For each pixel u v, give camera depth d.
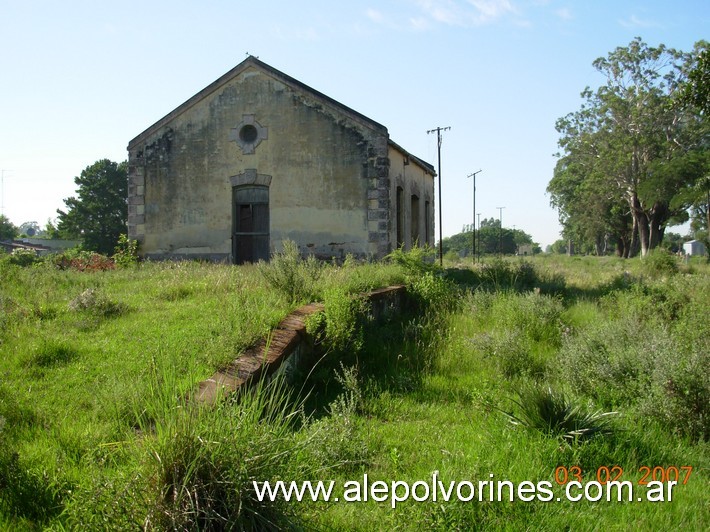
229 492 3.07
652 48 46.41
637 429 5.28
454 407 6.02
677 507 3.99
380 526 3.49
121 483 3.06
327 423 4.72
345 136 16.83
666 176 43.50
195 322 6.93
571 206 59.44
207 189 17.64
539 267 20.88
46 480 3.41
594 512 3.91
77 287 9.80
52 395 4.70
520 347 7.74
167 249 17.80
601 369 6.33
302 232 17.05
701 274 18.91
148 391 4.29
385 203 16.59
